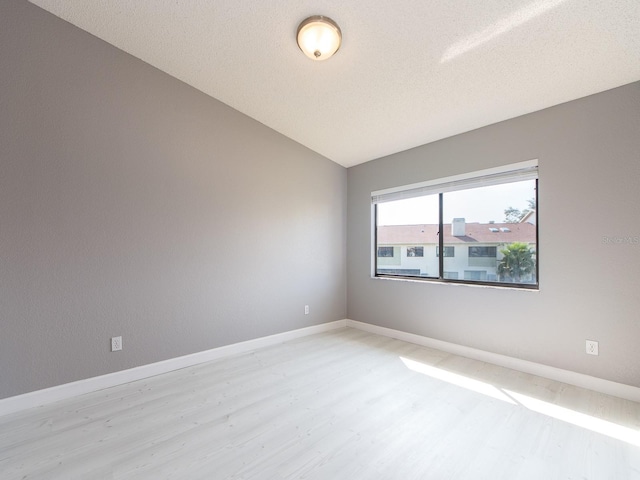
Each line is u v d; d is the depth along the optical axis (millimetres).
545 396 2262
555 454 1637
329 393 2326
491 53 2127
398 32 2084
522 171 2746
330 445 1712
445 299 3283
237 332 3240
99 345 2424
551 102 2525
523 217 2830
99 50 2453
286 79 2760
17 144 2119
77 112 2350
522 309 2729
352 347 3416
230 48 2473
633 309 2197
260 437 1785
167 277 2779
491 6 1801
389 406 2131
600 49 1968
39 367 2178
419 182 3561
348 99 2914
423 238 3594
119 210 2531
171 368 2775
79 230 2348
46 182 2223
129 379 2547
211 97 3086
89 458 1608
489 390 2363
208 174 3053
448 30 2014
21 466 1547
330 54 2227
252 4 2055
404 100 2791
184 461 1584
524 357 2711
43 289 2203
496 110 2725
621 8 1690
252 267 3381
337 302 4301
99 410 2090
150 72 2709
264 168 3502
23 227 2135
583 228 2404
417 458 1605
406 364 2904
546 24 1851
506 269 2939
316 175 4047
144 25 2314
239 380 2562
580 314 2418
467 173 3127
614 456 1620
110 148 2494
